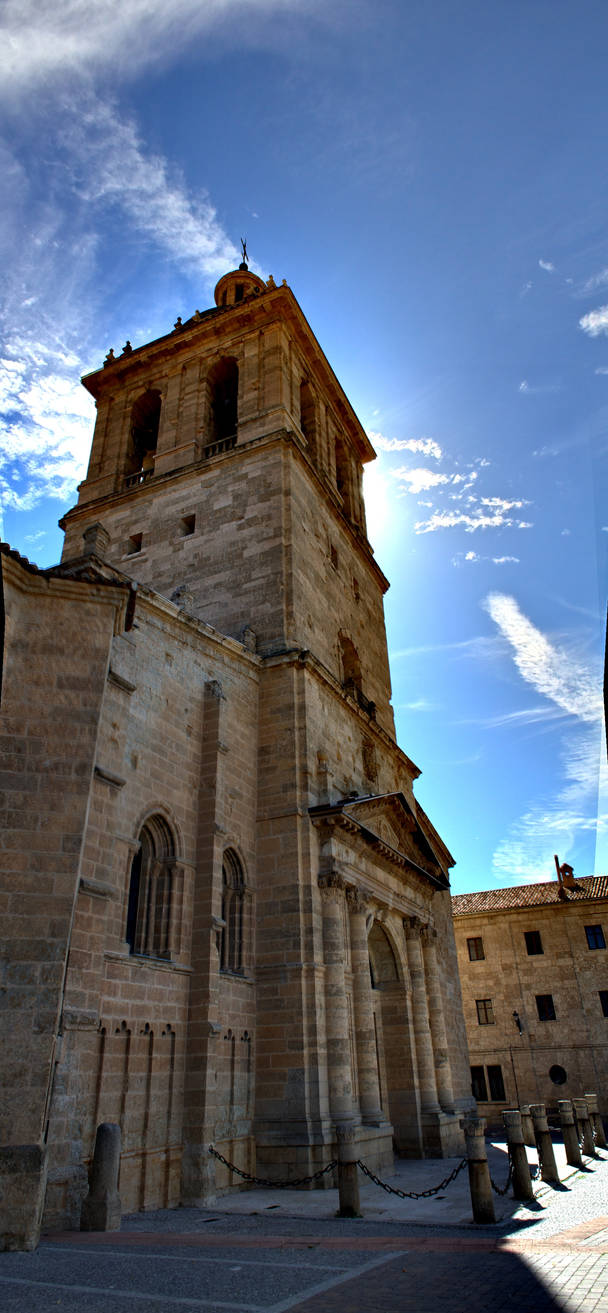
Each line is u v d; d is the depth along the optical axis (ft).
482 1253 34.19
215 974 61.36
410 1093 87.86
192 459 110.01
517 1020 171.12
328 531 112.06
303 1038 66.18
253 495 99.76
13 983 40.34
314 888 73.46
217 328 121.19
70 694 48.47
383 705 121.08
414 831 103.60
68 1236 39.60
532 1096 165.37
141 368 127.13
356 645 113.39
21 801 44.60
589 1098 87.10
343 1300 26.55
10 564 48.91
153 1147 52.75
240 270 154.92
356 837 81.15
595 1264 30.30
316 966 69.87
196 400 116.78
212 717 71.87
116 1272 30.89
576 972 173.06
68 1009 45.96
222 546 97.86
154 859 62.95
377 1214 48.29
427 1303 25.88
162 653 69.10
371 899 84.84
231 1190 59.67
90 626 51.11
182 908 62.44
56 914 42.42
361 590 124.06
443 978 122.83
